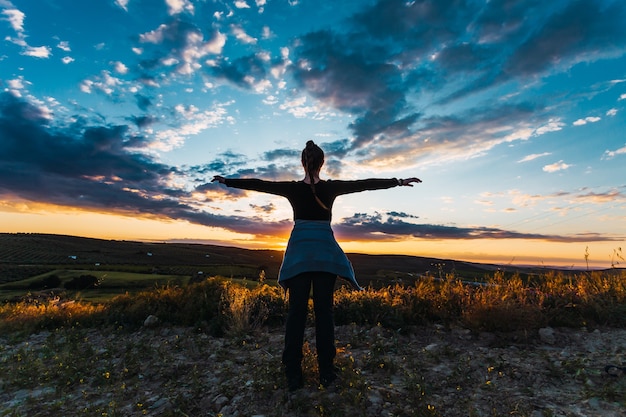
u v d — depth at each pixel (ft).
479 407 9.82
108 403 11.91
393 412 9.57
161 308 21.57
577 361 12.08
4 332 22.09
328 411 9.59
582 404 9.68
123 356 16.35
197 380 12.42
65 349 17.85
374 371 12.41
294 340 10.94
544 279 20.74
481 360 12.91
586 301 16.90
